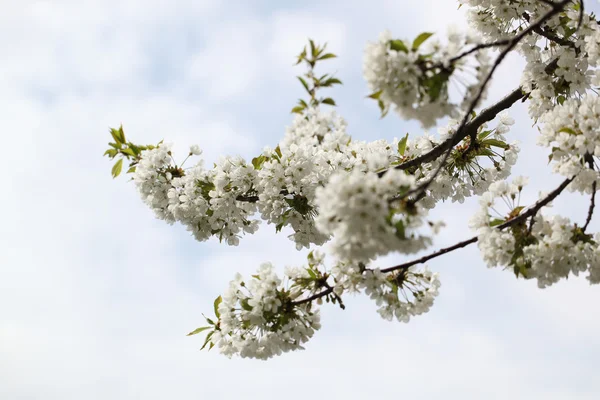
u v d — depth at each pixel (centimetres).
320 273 149
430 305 147
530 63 158
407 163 162
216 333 152
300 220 164
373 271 146
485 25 164
